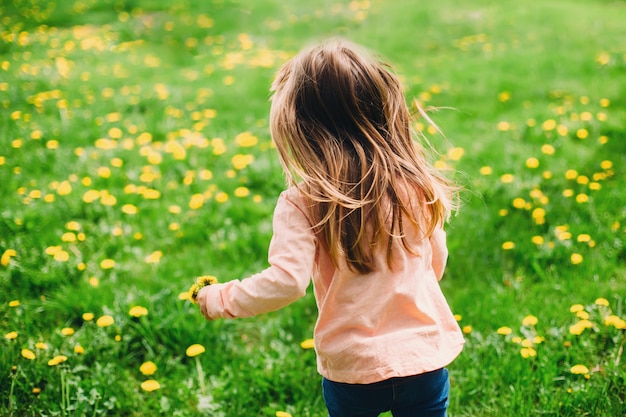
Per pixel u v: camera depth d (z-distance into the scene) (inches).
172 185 181.3
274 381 108.4
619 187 170.7
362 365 69.6
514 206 164.6
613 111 230.4
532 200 166.2
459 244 149.8
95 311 128.0
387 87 72.6
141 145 211.8
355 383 70.3
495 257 144.0
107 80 284.2
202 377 108.0
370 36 364.2
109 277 141.0
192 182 183.8
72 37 358.3
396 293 70.5
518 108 243.8
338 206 68.7
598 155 192.4
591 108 234.1
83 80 282.0
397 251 70.6
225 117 240.4
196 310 124.2
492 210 163.5
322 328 72.1
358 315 70.2
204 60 326.0
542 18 388.8
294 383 108.0
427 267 74.9
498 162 191.2
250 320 129.6
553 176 180.4
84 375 110.3
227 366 112.8
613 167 184.9
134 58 323.9
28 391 104.1
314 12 414.9
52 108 245.3
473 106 247.9
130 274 141.7
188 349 106.6
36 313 128.1
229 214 167.2
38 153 200.1
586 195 167.6
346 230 68.8
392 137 72.0
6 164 192.1
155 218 165.0
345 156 69.2
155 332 120.3
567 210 159.8
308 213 69.6
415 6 421.4
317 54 71.2
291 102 71.1
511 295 129.3
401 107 74.2
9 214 159.3
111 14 416.2
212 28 384.5
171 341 119.0
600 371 107.3
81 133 219.0
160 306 125.6
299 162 70.5
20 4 434.6
